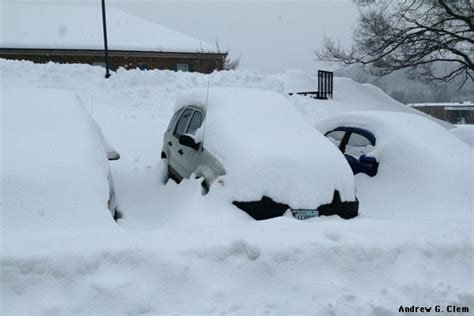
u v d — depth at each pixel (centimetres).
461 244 527
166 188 763
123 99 1608
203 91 809
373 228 560
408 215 726
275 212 600
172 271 436
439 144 822
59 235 482
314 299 441
